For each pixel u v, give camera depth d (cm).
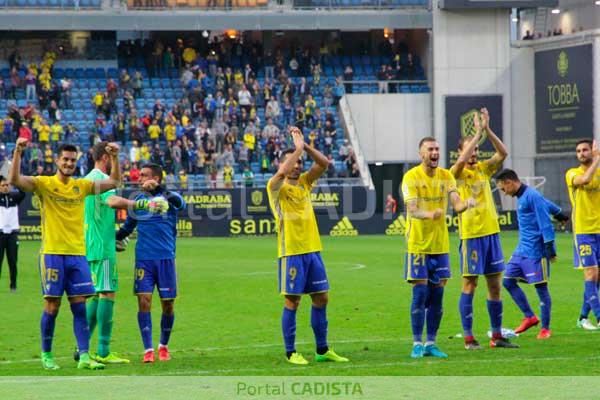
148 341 2086
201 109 8112
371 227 7356
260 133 7975
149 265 2095
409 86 8631
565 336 2411
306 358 2114
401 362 2020
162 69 8556
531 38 8625
